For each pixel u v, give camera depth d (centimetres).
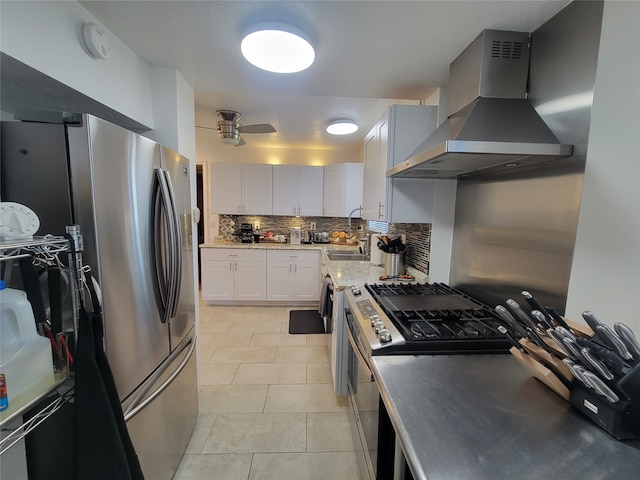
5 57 87
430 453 60
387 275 225
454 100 145
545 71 115
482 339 106
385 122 190
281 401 199
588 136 97
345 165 391
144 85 156
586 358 65
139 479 96
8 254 78
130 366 108
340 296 196
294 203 416
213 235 443
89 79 117
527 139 108
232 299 389
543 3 104
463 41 129
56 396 91
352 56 142
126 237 106
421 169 144
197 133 389
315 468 148
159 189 125
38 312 90
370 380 113
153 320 122
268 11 112
